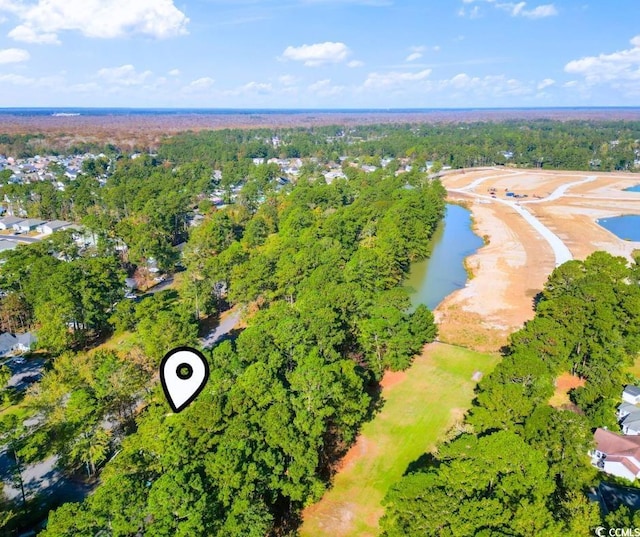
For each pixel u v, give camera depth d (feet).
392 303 226.58
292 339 173.17
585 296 209.97
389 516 112.57
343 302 213.46
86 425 148.97
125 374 163.32
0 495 138.21
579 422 134.62
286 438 128.57
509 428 142.51
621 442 148.97
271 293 257.55
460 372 211.61
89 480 150.82
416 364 217.97
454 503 105.50
